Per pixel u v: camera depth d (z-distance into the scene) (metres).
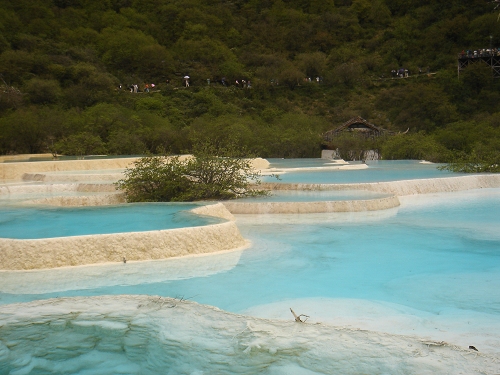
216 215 11.65
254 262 8.68
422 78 58.97
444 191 17.06
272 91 55.91
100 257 8.55
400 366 4.44
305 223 11.87
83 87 44.59
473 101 50.97
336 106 54.16
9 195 14.59
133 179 14.38
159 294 7.01
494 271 8.12
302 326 5.28
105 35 62.69
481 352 4.79
